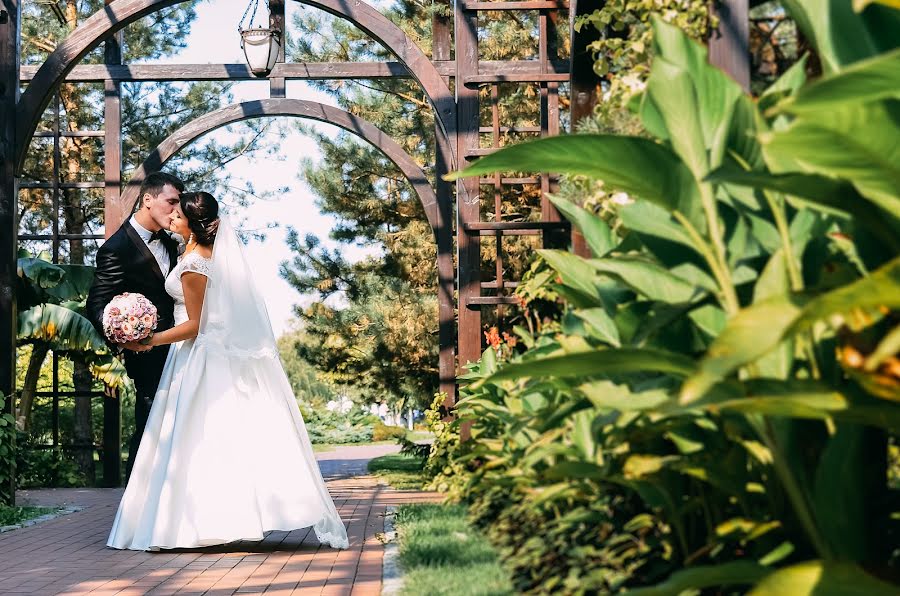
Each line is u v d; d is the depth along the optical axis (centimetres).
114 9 820
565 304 685
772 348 153
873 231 188
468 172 215
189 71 1110
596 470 288
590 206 483
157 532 525
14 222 784
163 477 539
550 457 401
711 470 249
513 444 496
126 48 1702
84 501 934
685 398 152
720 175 185
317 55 1681
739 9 321
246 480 534
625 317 270
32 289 1102
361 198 1689
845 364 175
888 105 147
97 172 1678
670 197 225
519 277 1255
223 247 573
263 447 544
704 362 154
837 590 161
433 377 1603
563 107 1120
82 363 1178
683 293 252
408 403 1730
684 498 297
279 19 1107
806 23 205
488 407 527
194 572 466
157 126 1712
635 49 453
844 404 173
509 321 841
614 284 299
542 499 321
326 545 559
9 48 784
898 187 161
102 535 627
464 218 796
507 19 1342
